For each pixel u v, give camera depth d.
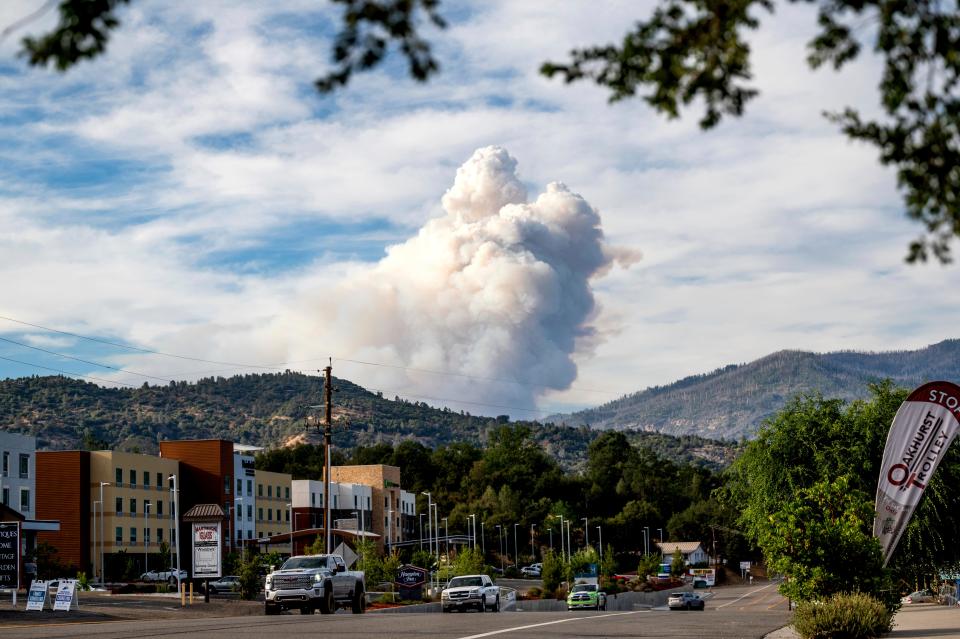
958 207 6.85
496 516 184.75
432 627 27.34
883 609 25.38
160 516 119.00
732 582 187.88
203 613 42.38
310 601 37.94
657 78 6.83
